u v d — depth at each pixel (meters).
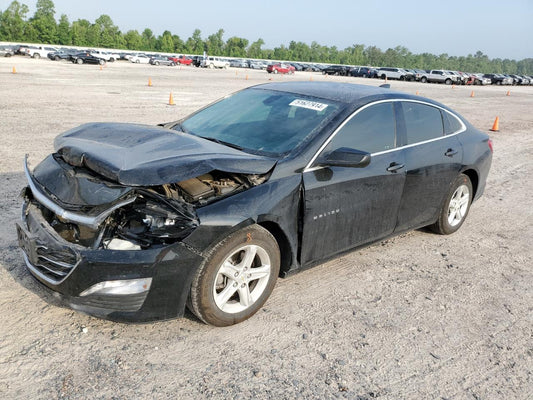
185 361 3.04
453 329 3.68
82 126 3.93
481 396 2.97
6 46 55.94
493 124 16.17
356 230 4.11
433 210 5.06
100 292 2.89
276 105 4.33
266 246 3.43
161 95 19.81
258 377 2.95
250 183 3.40
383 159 4.18
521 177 9.23
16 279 3.79
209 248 3.08
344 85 4.82
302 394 2.84
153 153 3.26
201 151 3.38
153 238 2.99
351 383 2.98
